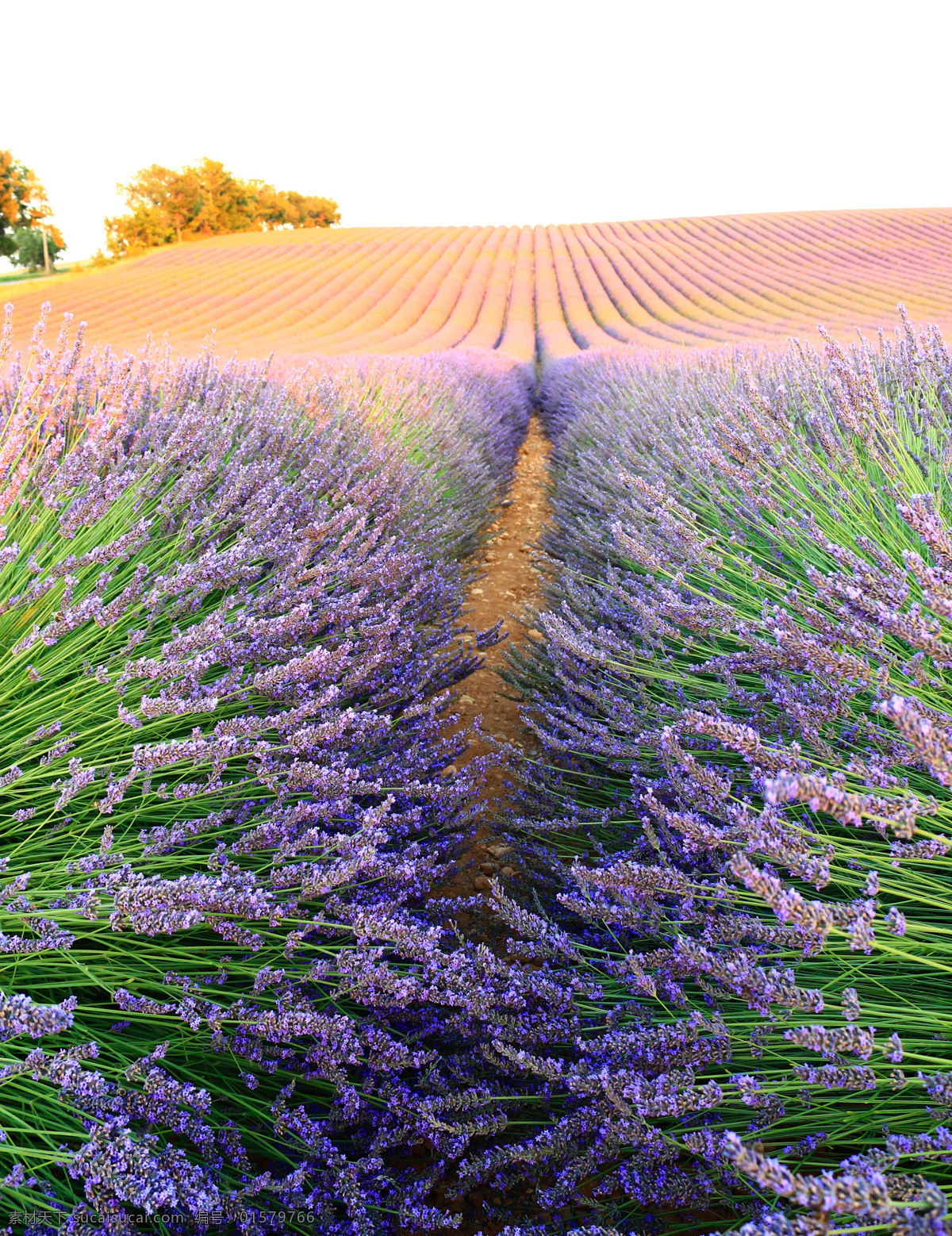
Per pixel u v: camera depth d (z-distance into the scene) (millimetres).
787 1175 668
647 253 47281
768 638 1987
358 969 1238
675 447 4051
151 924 1062
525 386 15625
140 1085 1145
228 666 1906
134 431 2564
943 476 2225
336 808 1442
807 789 840
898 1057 884
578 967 1519
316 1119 1318
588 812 1961
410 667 2377
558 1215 1300
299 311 32688
